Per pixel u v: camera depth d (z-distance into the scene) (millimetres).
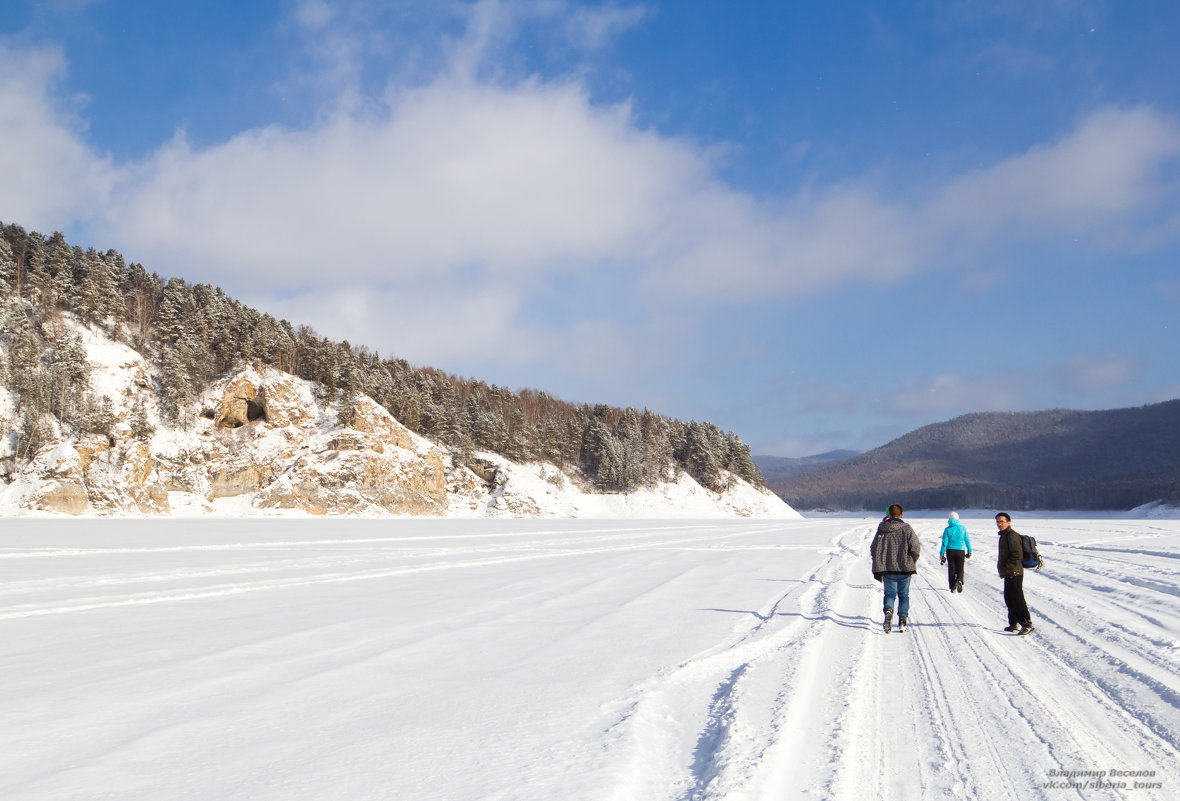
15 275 82000
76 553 23531
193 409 81688
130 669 7281
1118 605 12258
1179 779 4441
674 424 139875
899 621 9859
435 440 103000
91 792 4078
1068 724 5562
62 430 69812
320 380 96125
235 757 4684
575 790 4078
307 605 11992
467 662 7633
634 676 7004
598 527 54906
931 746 5055
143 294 95375
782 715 5539
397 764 4551
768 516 126250
